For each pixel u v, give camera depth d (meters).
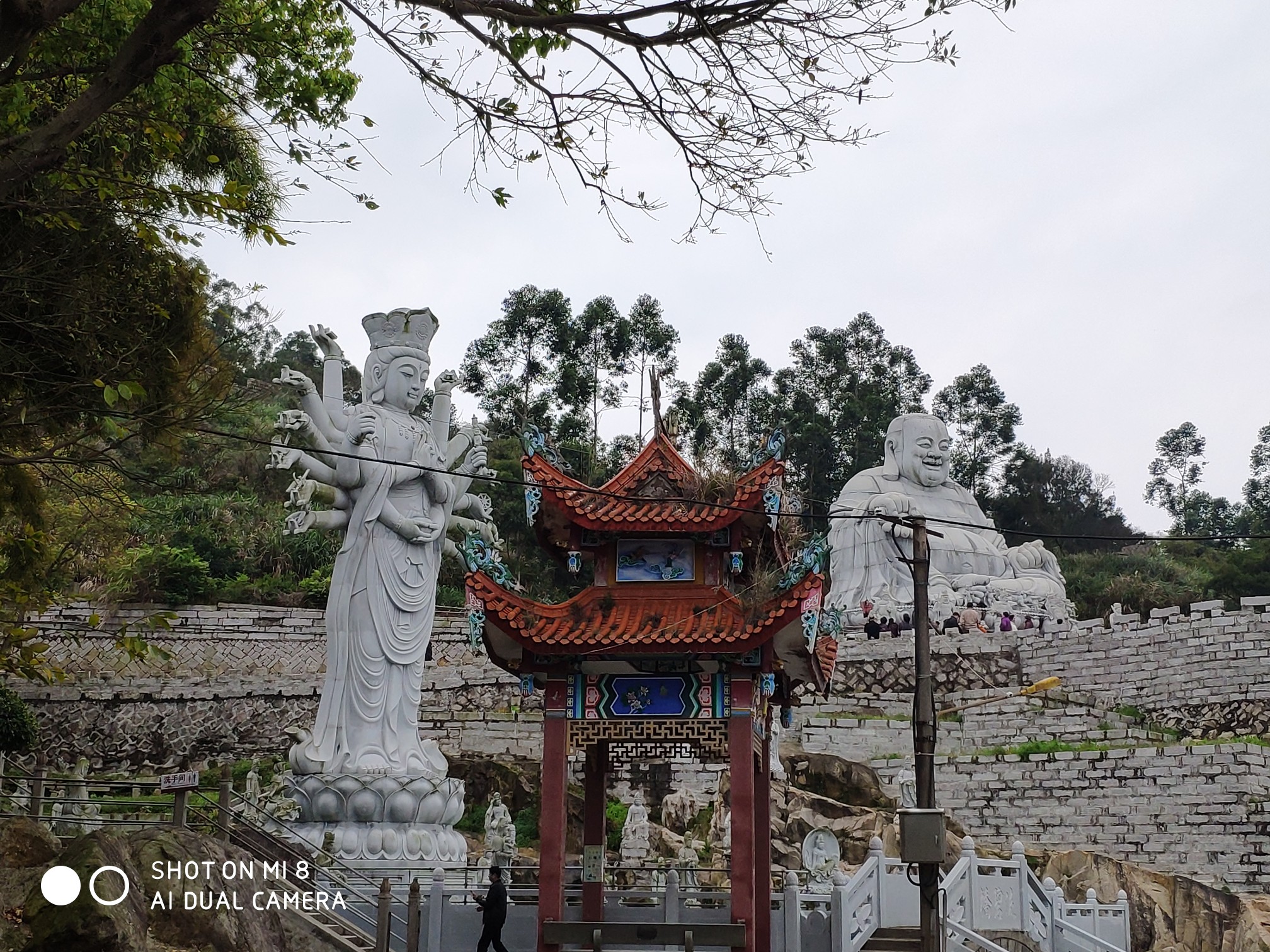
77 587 54.03
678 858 39.97
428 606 36.28
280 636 57.25
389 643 35.19
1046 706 57.12
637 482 24.89
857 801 47.34
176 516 67.81
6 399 22.00
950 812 49.97
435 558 36.66
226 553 66.81
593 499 24.64
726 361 96.12
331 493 35.69
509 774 48.22
